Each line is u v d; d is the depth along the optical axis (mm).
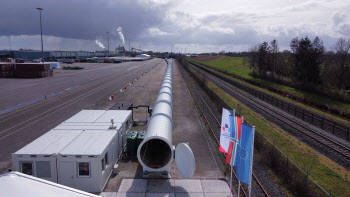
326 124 24250
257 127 21938
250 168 9914
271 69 66688
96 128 14852
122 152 15852
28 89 41812
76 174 11531
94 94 38000
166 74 41312
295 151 16734
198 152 16781
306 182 11805
